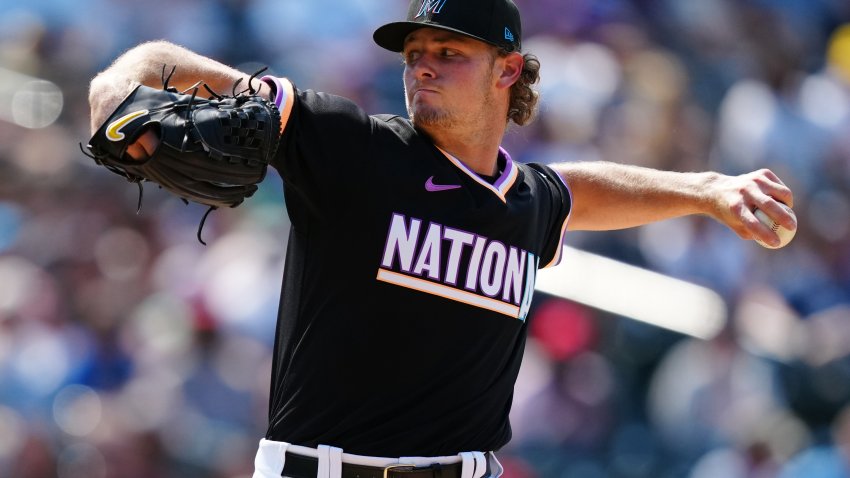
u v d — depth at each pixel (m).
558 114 34.94
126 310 31.19
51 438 27.89
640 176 13.70
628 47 38.56
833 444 26.48
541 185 12.66
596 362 28.09
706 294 27.81
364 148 11.12
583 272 27.44
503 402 12.09
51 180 35.06
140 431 27.34
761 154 36.00
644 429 27.73
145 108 9.99
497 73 11.88
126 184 34.78
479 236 11.46
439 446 11.38
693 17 40.78
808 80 39.34
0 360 29.27
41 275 32.25
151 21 39.28
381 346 11.09
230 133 10.18
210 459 27.16
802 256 32.19
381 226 11.05
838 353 27.95
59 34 38.09
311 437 11.16
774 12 42.12
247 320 29.28
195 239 32.81
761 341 28.22
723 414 27.17
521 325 12.08
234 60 38.97
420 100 11.52
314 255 11.20
